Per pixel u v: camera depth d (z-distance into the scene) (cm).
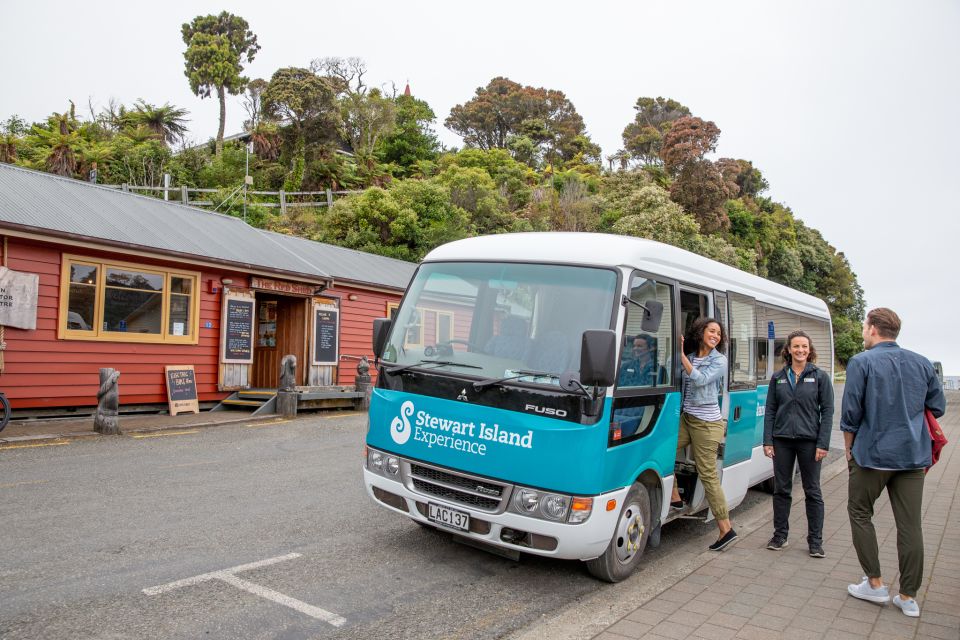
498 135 8900
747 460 698
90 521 585
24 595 418
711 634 399
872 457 445
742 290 701
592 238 516
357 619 414
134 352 1271
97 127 4400
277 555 523
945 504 782
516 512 445
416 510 495
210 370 1411
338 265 1777
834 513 749
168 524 589
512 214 3850
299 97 4362
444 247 582
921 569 437
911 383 441
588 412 439
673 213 4128
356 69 5806
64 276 1154
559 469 436
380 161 5709
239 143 5203
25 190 1233
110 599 420
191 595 433
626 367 473
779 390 591
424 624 412
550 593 475
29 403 1117
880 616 435
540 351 470
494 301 507
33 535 538
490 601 455
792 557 568
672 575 512
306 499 704
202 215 1633
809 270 6906
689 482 621
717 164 6488
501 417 457
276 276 1491
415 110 6569
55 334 1149
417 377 504
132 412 1273
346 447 1044
